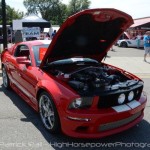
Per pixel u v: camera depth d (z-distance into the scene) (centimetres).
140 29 2892
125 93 398
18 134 422
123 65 1126
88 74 449
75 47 489
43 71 455
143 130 443
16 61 525
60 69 484
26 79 493
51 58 489
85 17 406
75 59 532
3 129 439
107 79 427
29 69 483
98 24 441
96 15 409
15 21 1258
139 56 1547
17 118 486
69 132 379
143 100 436
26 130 436
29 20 1798
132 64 1161
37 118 486
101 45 518
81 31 443
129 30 3056
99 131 379
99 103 379
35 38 1439
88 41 486
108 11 405
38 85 431
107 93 380
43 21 1828
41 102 439
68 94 376
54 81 413
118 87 402
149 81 827
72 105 372
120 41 2525
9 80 634
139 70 1017
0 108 535
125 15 430
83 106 376
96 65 529
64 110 375
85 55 537
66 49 483
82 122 367
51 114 413
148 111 537
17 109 530
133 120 418
